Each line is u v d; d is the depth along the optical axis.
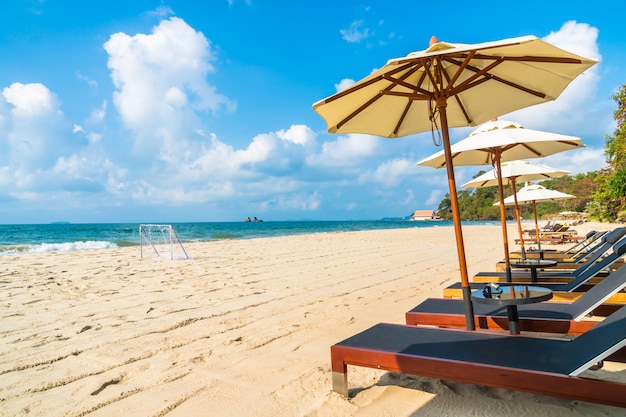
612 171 22.42
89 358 3.55
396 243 17.98
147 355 3.60
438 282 7.23
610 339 1.99
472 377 2.16
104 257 12.84
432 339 2.65
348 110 3.47
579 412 2.34
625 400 1.83
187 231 44.59
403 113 3.98
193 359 3.47
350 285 7.10
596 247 7.04
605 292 2.88
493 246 15.52
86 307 5.59
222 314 5.09
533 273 5.09
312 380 2.95
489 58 2.87
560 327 3.00
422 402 2.53
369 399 2.60
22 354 3.68
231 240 22.81
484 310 3.49
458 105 4.04
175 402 2.64
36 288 7.14
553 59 2.73
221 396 2.72
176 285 7.29
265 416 2.42
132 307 5.55
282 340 3.98
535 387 2.01
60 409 2.59
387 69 2.84
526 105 3.74
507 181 7.50
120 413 2.52
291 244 18.28
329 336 4.08
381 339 2.71
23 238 30.75
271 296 6.20
